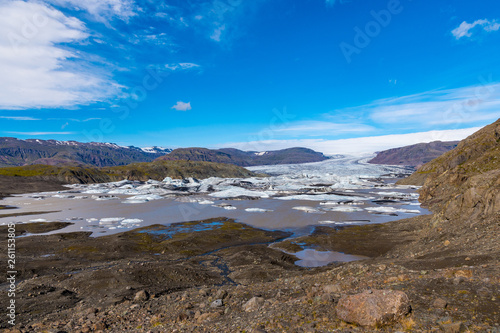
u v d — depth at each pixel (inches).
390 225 2303.2
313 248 1792.6
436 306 332.5
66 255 1705.2
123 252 1788.9
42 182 6683.1
